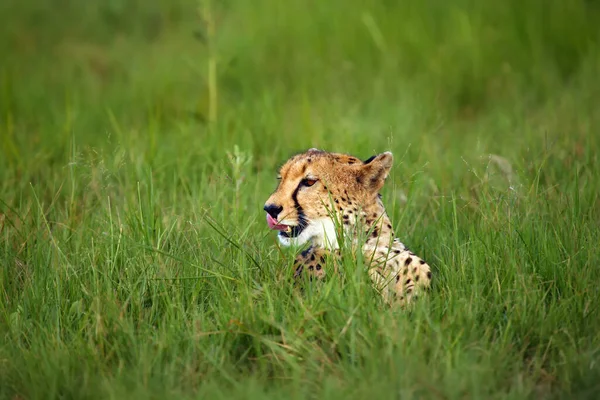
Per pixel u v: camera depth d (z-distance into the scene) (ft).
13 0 81.15
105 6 80.18
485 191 36.04
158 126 50.67
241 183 38.29
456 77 60.39
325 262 31.40
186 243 33.83
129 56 71.41
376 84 58.95
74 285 31.42
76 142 46.78
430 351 26.99
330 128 48.91
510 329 28.60
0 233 35.06
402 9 66.18
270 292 30.32
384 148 45.78
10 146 46.06
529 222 33.53
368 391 24.68
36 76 63.93
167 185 41.50
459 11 64.64
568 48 63.77
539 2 65.21
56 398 25.95
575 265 31.40
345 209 31.53
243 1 69.87
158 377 26.45
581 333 28.68
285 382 26.68
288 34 66.28
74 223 36.45
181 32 76.02
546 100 57.82
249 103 55.26
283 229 31.63
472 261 31.96
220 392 24.99
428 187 40.83
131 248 33.04
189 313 30.12
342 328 28.02
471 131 53.36
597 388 25.40
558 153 44.01
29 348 28.78
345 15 66.54
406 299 30.12
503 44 63.16
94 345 28.14
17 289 32.68
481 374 25.68
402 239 35.55
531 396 25.84
